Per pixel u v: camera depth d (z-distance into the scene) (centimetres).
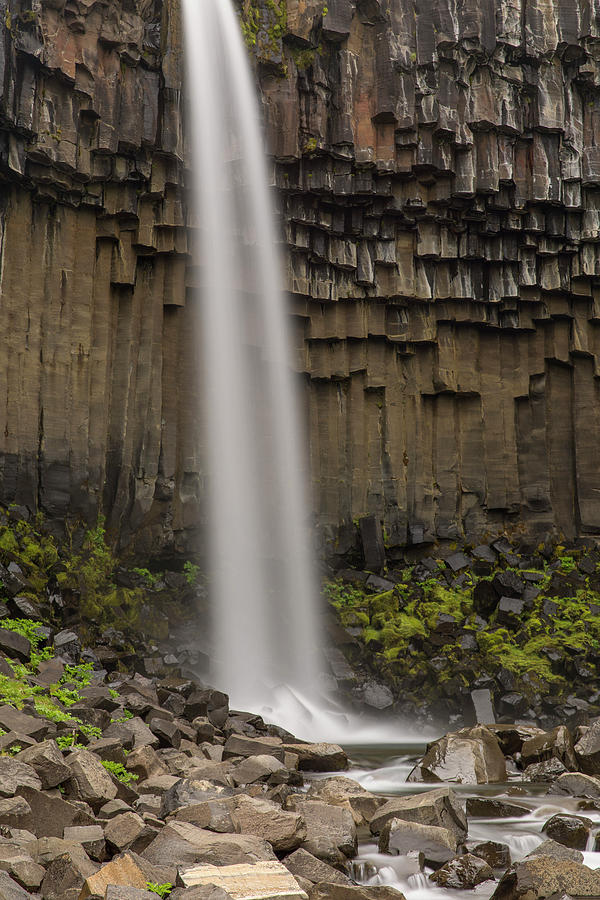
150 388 1625
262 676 1605
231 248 1677
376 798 796
